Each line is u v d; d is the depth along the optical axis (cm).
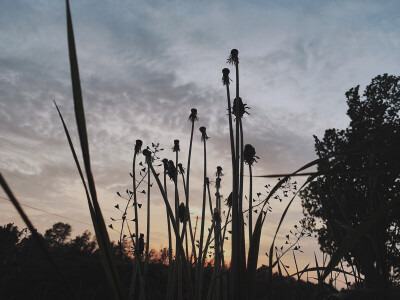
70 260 459
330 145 2086
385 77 2206
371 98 2205
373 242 87
